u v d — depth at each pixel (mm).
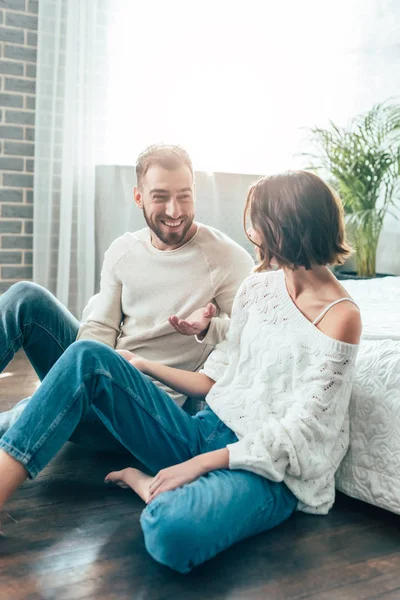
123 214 3871
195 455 1646
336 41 4266
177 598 1296
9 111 3631
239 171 4160
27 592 1291
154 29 3850
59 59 3627
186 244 1916
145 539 1387
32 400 1463
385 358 1685
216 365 1761
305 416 1527
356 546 1523
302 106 4262
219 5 3982
